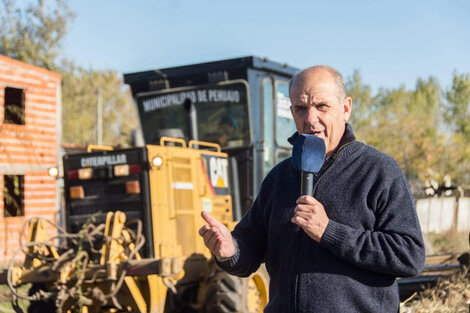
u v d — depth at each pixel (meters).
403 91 46.03
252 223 2.80
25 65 13.85
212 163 7.99
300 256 2.52
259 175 8.80
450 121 33.72
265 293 7.93
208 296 7.14
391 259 2.37
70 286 6.86
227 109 8.88
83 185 7.43
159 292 6.84
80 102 35.41
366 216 2.45
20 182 13.48
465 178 31.52
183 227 7.42
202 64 8.99
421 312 5.81
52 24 30.19
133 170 7.21
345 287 2.43
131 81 9.42
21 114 8.66
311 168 2.38
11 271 6.91
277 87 9.11
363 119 43.22
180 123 9.21
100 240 6.96
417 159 32.66
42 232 7.16
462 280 6.29
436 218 20.41
